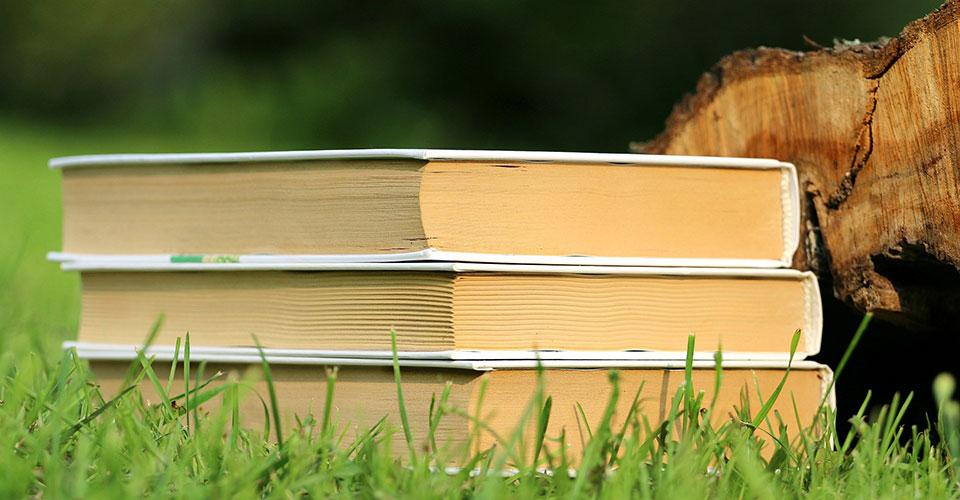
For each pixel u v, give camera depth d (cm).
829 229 189
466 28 1252
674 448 151
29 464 130
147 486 131
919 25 174
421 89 1280
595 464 141
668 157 170
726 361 169
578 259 164
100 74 1570
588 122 1214
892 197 178
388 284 162
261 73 1355
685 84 1176
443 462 144
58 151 1005
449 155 159
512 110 1250
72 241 191
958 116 168
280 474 137
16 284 358
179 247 181
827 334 218
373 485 134
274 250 172
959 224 168
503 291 159
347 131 1292
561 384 161
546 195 164
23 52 1563
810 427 164
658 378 166
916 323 185
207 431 162
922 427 200
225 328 177
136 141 1196
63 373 165
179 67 1482
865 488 139
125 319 186
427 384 160
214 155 176
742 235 175
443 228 159
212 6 1398
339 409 166
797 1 1128
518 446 157
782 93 199
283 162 171
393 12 1310
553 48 1214
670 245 171
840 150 187
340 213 167
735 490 140
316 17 1338
